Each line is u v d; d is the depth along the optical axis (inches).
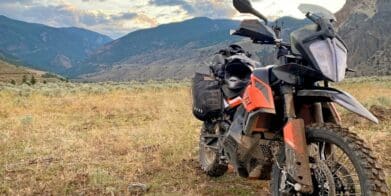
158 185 259.0
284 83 181.9
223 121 245.1
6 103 721.6
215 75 257.1
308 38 173.6
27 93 1031.0
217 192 249.8
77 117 562.9
